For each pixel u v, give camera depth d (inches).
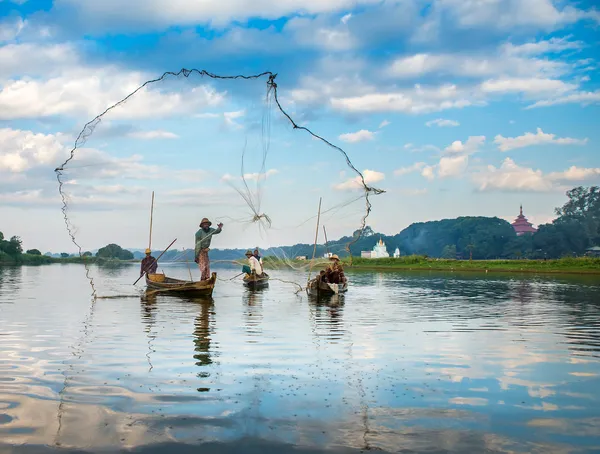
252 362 405.1
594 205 6353.3
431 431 264.4
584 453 241.1
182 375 362.3
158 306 808.3
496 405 305.0
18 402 301.6
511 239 6712.6
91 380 348.2
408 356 433.4
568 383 352.5
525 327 609.6
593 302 944.9
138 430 261.3
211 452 237.6
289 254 1317.7
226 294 1048.2
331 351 450.9
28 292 1068.5
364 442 250.1
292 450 240.4
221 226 1017.5
